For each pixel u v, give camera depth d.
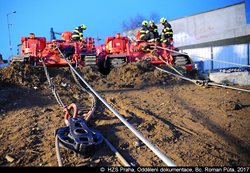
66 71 12.33
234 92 9.64
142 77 12.39
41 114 7.06
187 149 5.20
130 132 5.91
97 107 7.68
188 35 32.06
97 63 14.73
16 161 4.69
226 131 6.11
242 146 5.39
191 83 11.91
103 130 6.03
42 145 5.29
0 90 9.10
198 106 7.95
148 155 4.95
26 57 12.98
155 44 15.05
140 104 8.12
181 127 6.30
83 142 4.80
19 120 6.60
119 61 14.50
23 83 10.11
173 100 8.66
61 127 5.61
